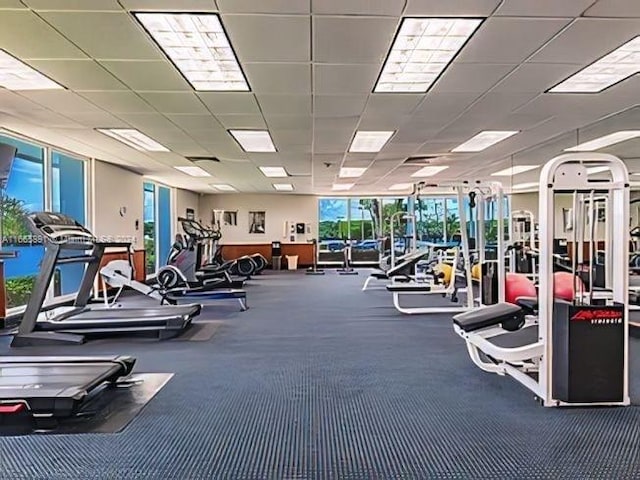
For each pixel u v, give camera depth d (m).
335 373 4.27
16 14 3.19
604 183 3.40
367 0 3.03
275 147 8.01
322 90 4.88
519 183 9.03
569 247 5.79
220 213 15.62
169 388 3.87
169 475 2.48
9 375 3.45
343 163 9.82
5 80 4.55
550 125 6.55
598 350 3.31
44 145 7.59
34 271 7.43
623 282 3.35
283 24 3.37
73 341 5.42
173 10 3.15
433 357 4.79
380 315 7.29
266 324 6.61
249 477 2.46
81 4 3.06
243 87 4.79
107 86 4.73
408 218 12.43
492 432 2.97
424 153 8.77
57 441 2.88
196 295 8.09
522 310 4.10
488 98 5.24
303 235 16.91
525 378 3.70
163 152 8.44
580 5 3.12
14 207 6.97
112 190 9.88
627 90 5.00
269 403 3.52
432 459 2.62
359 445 2.81
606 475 2.45
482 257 6.95
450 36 3.63
